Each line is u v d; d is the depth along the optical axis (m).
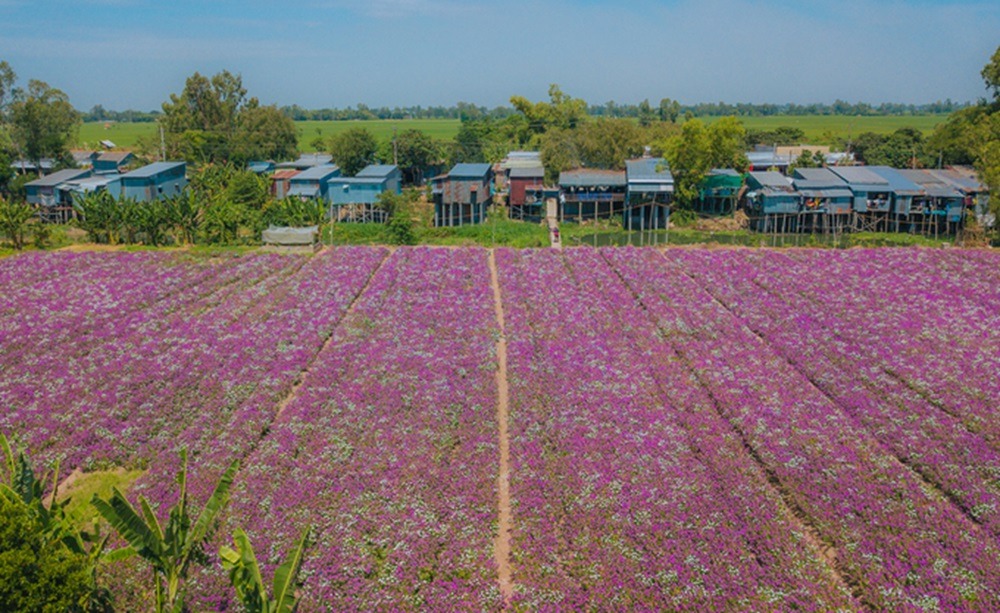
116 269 60.22
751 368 40.03
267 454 31.33
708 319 47.72
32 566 18.53
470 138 125.44
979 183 73.50
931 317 47.84
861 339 44.03
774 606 22.44
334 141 102.69
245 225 75.06
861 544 25.30
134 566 23.59
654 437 32.41
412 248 67.56
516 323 47.78
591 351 42.47
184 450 21.16
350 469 30.05
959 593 22.70
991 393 36.53
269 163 113.38
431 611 22.47
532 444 32.09
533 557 24.97
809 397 36.59
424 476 29.52
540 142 111.31
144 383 38.72
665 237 73.38
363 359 41.59
